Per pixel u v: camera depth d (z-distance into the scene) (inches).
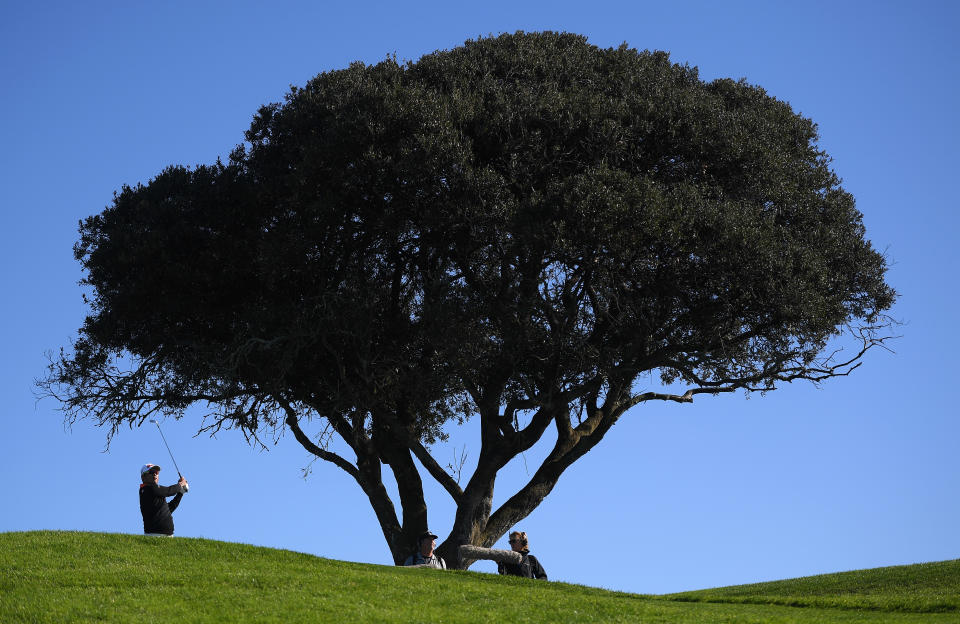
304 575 681.0
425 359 1007.6
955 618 586.9
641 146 985.5
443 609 602.9
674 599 751.7
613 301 968.3
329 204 944.9
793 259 953.5
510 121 955.3
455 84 1008.2
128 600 601.0
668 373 1169.4
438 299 972.6
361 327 986.7
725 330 989.2
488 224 930.7
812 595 777.6
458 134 936.9
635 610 619.2
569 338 957.2
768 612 635.5
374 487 1095.6
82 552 711.1
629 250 895.7
